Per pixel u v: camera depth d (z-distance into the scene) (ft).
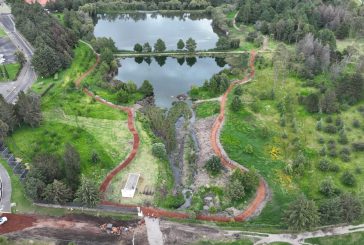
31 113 451.94
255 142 451.12
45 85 545.85
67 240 321.52
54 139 442.09
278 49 655.35
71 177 359.25
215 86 553.64
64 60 593.01
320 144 440.86
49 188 343.87
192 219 345.72
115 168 406.62
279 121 482.28
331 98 487.20
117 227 333.83
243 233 331.16
